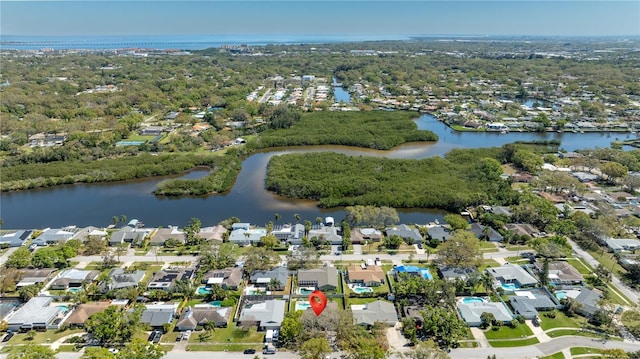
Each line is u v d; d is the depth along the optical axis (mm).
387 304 119312
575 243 158000
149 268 141375
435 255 150500
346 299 124062
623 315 112625
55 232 163125
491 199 190125
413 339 106812
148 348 99812
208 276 134000
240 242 158375
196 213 188125
